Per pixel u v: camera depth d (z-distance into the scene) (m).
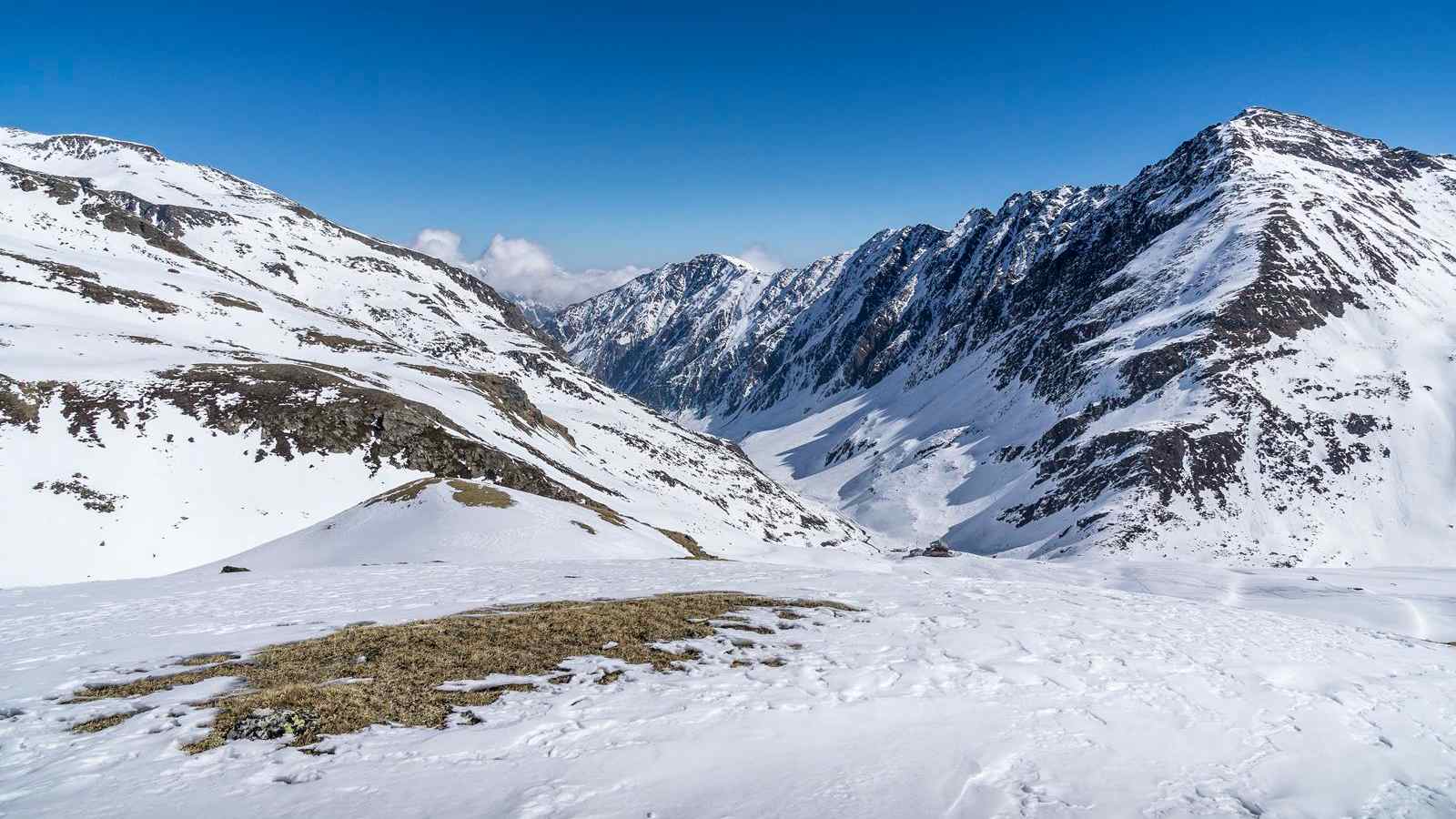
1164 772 12.30
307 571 37.84
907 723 13.57
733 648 18.25
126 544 57.84
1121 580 75.12
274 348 128.12
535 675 15.41
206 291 145.38
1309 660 20.62
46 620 22.44
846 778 11.01
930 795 10.62
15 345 77.62
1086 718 14.48
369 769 10.28
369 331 185.88
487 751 11.20
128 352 85.44
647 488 149.62
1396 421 162.88
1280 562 128.62
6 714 12.37
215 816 8.63
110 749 10.70
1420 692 18.44
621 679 15.35
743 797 10.11
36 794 9.13
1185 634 22.72
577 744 11.59
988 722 13.88
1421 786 12.73
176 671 15.24
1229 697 16.59
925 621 22.08
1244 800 11.52
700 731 12.45
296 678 14.59
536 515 56.47
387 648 16.91
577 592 27.88
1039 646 19.61
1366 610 51.38
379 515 57.25
